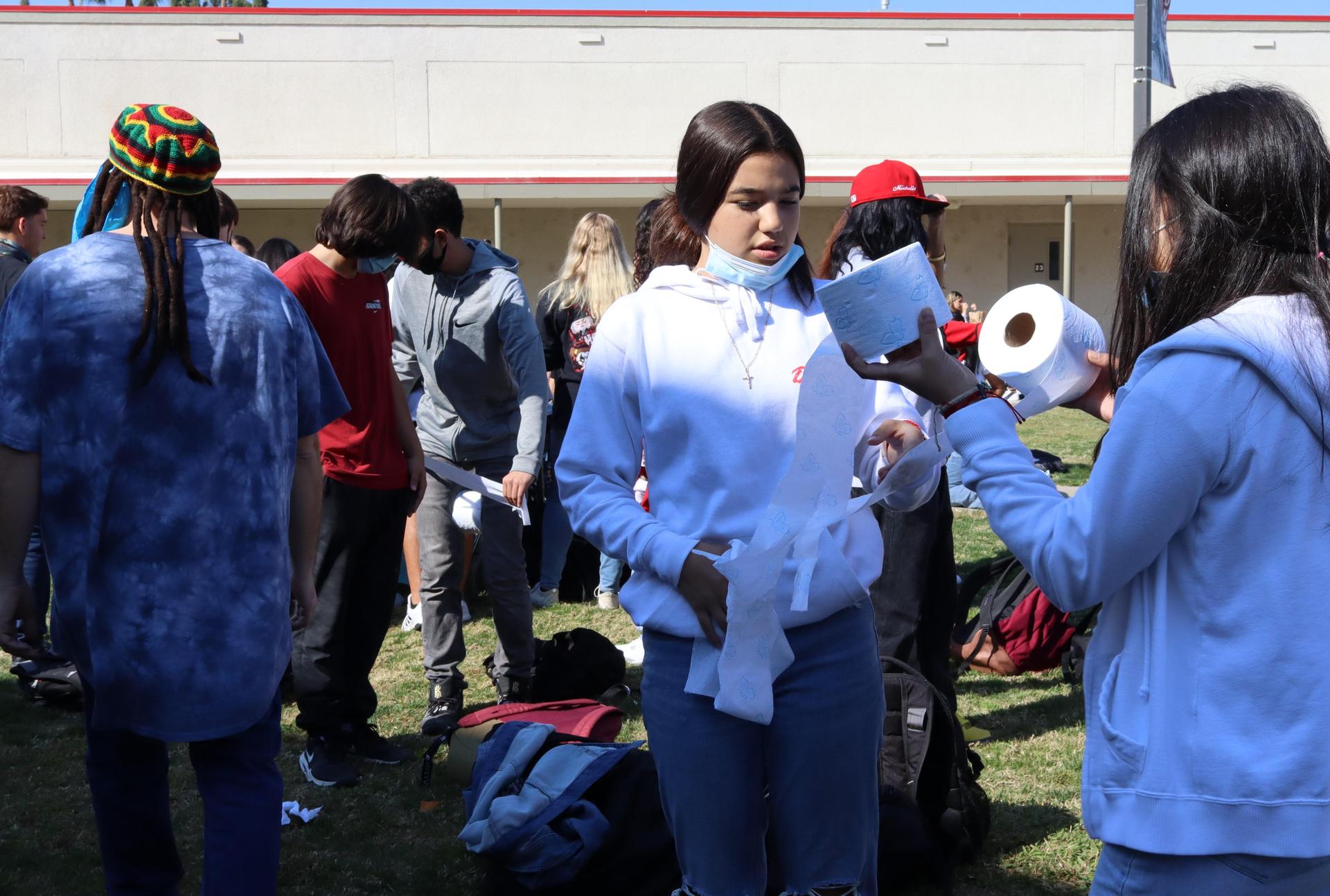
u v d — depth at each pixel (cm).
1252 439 125
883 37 2222
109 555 201
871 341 149
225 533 206
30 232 525
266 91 2108
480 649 513
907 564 329
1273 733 127
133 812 226
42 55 2055
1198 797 128
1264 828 125
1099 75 2261
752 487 183
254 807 214
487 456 405
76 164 2072
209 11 2083
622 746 301
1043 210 2334
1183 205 133
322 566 354
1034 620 449
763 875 194
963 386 149
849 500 172
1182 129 136
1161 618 132
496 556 406
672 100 2194
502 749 311
